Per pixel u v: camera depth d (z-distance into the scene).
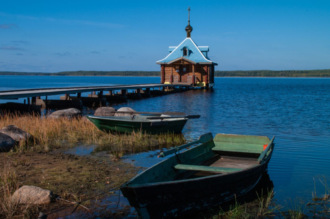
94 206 7.03
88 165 10.04
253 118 23.72
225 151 10.65
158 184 5.83
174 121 16.03
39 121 16.41
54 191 7.68
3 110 21.95
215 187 6.89
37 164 9.95
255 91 65.25
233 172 7.09
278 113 27.12
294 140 15.37
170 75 63.03
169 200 6.15
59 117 18.25
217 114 26.16
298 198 8.00
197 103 36.44
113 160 10.85
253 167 7.76
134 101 38.88
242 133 17.28
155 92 50.00
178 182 6.09
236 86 94.94
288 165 10.89
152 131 15.51
